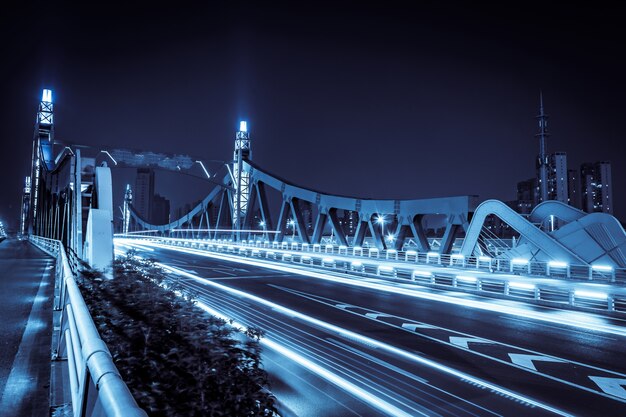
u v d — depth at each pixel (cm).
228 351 659
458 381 1066
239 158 9644
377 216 4688
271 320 1753
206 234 10688
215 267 4094
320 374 1120
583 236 3225
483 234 3856
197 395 549
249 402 596
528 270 3125
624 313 1838
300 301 2222
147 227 13000
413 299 2316
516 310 1983
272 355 1277
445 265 3712
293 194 6650
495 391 998
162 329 671
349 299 2300
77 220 1669
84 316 283
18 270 1859
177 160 9556
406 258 4109
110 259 1403
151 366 563
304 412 898
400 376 1103
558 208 3631
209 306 2028
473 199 3625
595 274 3045
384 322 1728
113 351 598
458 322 1741
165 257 5291
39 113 8500
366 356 1272
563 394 977
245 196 9550
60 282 912
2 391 438
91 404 218
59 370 480
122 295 842
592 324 1695
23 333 710
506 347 1370
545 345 1398
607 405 914
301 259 4447
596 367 1172
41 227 4556
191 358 584
